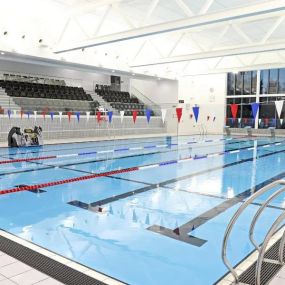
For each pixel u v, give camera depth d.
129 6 8.18
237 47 8.48
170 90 15.27
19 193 3.85
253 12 5.36
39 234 2.55
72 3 7.92
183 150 8.51
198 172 5.38
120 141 10.79
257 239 2.47
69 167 5.68
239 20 7.98
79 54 10.25
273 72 14.72
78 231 2.63
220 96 15.87
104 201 3.54
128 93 17.02
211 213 3.15
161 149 8.66
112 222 2.86
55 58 9.52
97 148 8.62
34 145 8.91
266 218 2.99
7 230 2.63
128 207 3.32
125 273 1.94
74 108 11.98
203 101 16.12
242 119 15.70
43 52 9.18
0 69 13.34
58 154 7.32
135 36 6.93
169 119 15.22
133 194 3.86
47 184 4.32
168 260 2.13
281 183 1.54
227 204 3.47
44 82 14.66
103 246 2.34
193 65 13.84
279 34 11.02
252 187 4.30
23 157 6.78
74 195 3.79
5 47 8.29
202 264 2.07
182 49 12.78
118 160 6.61
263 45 8.01
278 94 14.64
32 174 5.00
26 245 2.29
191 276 1.92
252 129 15.24
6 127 9.47
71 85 15.70
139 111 14.55
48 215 3.04
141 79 15.16
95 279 1.84
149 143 10.26
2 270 1.89
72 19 8.93
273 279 1.77
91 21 9.55
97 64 10.81
